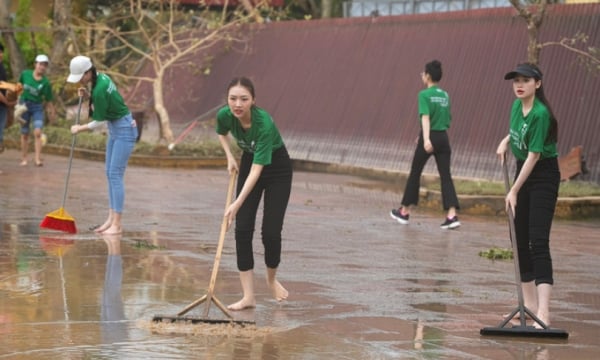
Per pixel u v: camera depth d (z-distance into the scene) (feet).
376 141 152.05
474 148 132.98
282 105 173.17
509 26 135.64
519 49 132.98
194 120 185.37
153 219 95.25
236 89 54.13
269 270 58.90
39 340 48.24
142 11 174.50
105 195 112.68
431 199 115.96
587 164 118.93
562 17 126.93
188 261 72.33
